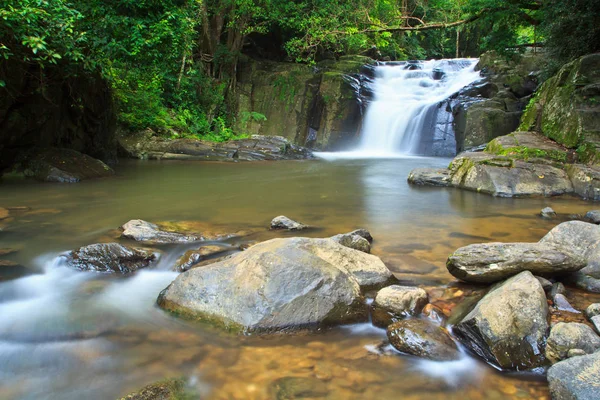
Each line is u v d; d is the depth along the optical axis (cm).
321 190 966
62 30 809
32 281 415
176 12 1060
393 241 544
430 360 286
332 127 2128
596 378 229
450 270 401
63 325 333
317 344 308
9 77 930
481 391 257
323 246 400
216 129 2114
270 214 699
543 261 370
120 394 254
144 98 1769
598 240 412
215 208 746
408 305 346
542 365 275
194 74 2102
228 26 2167
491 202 828
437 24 1570
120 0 974
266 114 2264
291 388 258
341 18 1847
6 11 716
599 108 1038
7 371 276
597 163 938
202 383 262
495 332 287
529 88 1822
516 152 1041
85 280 421
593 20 1230
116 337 316
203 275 360
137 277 432
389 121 2094
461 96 1948
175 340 312
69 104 1163
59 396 253
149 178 1116
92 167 1119
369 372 275
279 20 2034
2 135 973
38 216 664
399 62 2520
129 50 996
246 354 294
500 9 1409
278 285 331
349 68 2275
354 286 358
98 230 584
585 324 296
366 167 1466
